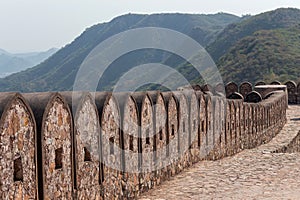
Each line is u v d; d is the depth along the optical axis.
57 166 5.62
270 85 33.97
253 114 19.22
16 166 4.81
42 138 5.18
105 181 7.14
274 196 8.41
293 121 28.02
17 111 4.77
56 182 5.53
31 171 5.02
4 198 4.51
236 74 58.91
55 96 5.48
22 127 4.86
